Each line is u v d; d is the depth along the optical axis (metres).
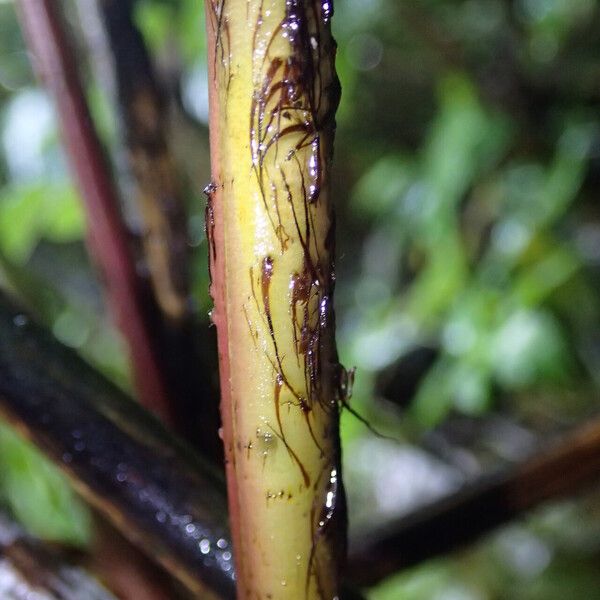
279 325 0.08
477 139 0.58
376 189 0.67
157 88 0.19
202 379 0.19
